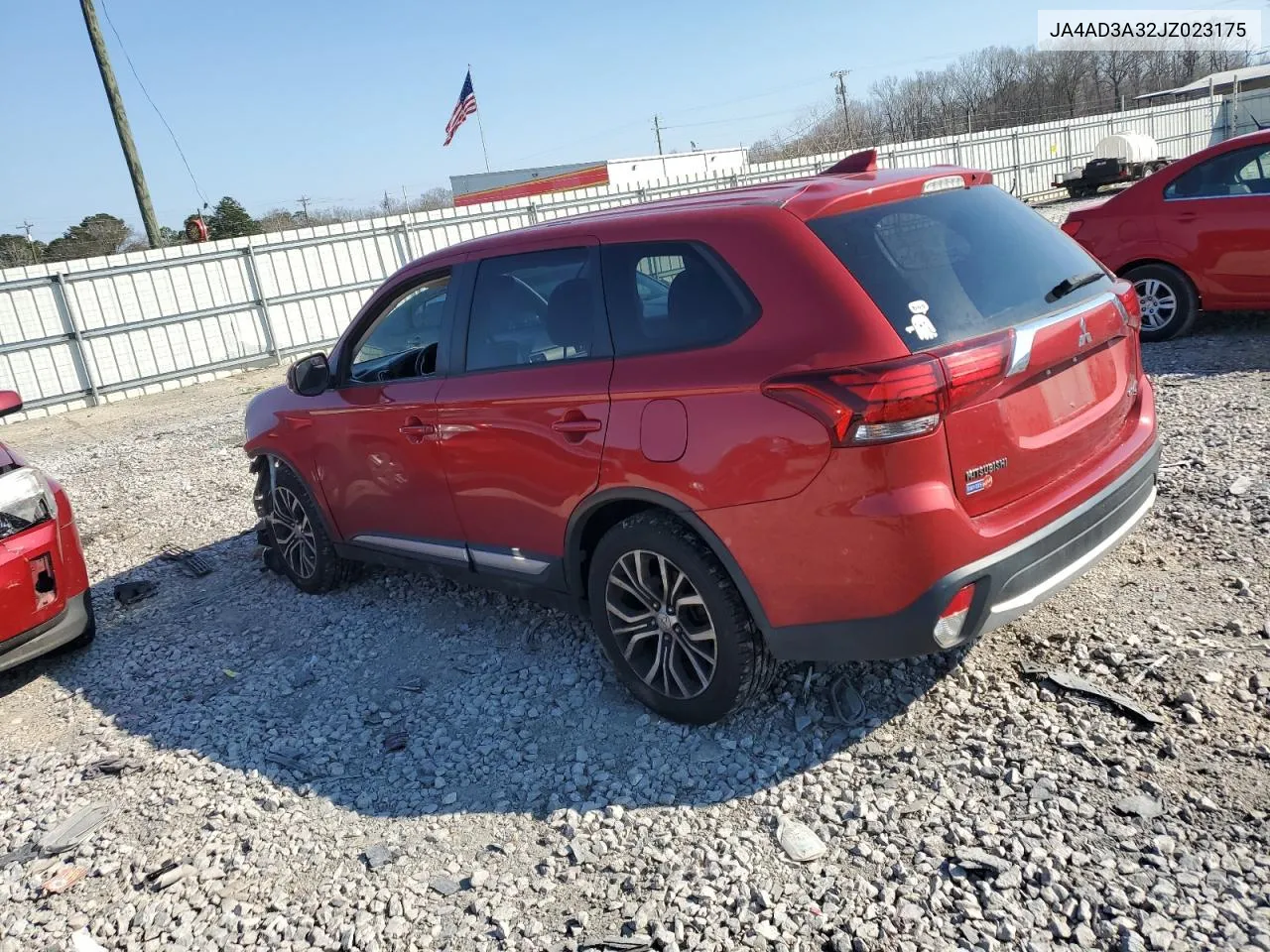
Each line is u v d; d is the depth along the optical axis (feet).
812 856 8.89
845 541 9.09
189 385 55.31
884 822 9.19
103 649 16.78
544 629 14.62
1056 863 8.30
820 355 9.04
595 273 11.30
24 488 15.23
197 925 9.30
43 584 15.35
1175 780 9.03
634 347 10.73
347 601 17.17
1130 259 26.04
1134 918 7.60
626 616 11.42
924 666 11.57
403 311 14.29
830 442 8.89
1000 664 11.38
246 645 15.98
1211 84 155.84
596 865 9.29
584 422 10.98
